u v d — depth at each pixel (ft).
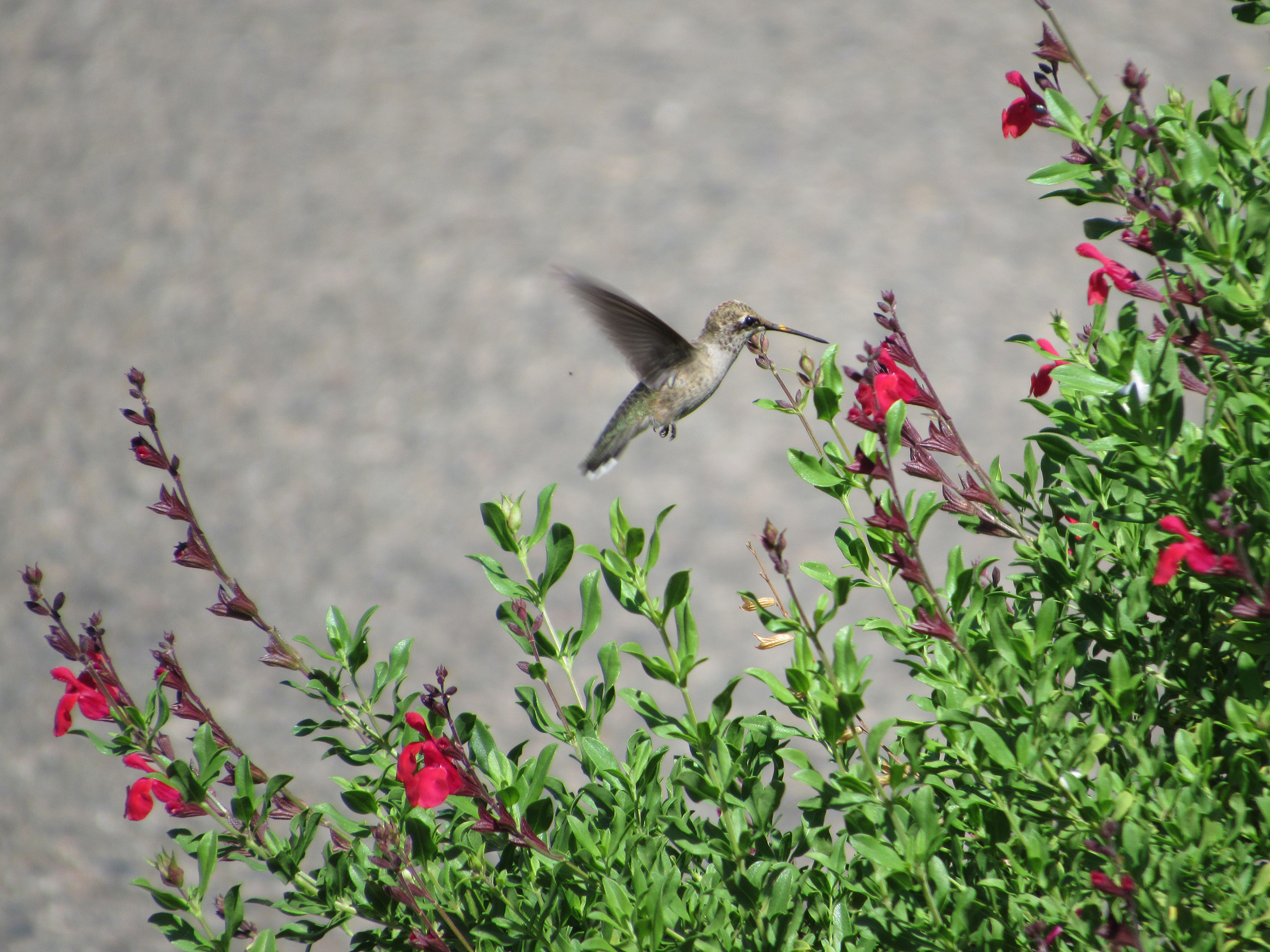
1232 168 12.21
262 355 65.72
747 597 13.43
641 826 12.41
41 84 91.50
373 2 97.71
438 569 51.19
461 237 72.33
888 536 12.50
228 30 94.63
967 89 81.15
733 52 87.40
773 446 56.18
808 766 10.71
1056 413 12.05
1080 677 12.10
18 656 49.60
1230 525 10.02
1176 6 84.94
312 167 79.87
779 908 11.06
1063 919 10.37
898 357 12.33
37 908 38.04
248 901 12.53
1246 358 11.51
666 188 74.23
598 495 54.54
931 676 11.60
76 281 73.51
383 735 13.58
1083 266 65.62
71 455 60.70
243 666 47.57
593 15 93.56
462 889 12.78
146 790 12.89
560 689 44.01
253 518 55.42
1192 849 10.12
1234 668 11.63
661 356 19.98
